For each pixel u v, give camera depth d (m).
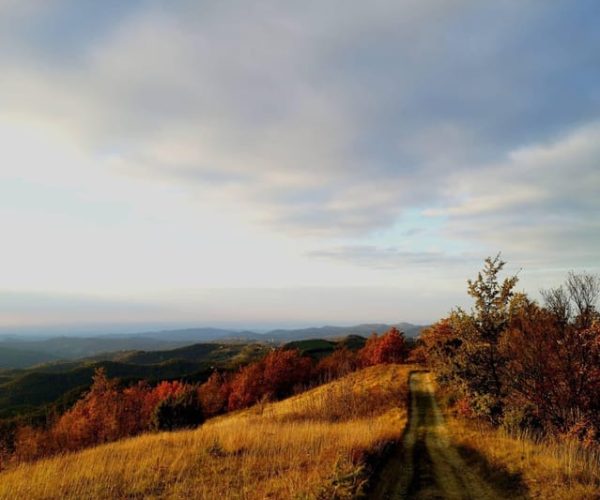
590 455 13.40
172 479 13.97
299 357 82.44
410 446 19.47
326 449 16.39
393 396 36.56
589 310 20.16
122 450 19.30
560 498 10.55
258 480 13.51
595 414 18.17
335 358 87.75
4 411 90.44
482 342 23.11
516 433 18.78
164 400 38.06
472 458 16.45
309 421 28.95
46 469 15.91
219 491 12.23
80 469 15.66
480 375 23.50
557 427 18.69
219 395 72.69
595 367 18.92
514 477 12.88
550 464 12.88
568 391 19.23
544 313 21.80
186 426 35.34
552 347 20.20
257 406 52.56
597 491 10.51
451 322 24.61
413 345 82.44
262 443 18.95
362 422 26.03
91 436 43.66
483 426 22.36
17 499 12.45
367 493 11.95
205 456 17.16
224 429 23.53
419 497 12.03
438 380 34.38
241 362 119.19
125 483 13.75
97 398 47.97
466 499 11.80
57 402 80.31
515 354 21.83
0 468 22.16
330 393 37.47
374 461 15.45
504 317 23.00
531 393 21.00
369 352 83.00
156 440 21.83
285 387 73.56
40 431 43.19
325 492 10.92
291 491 11.29
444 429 23.77
